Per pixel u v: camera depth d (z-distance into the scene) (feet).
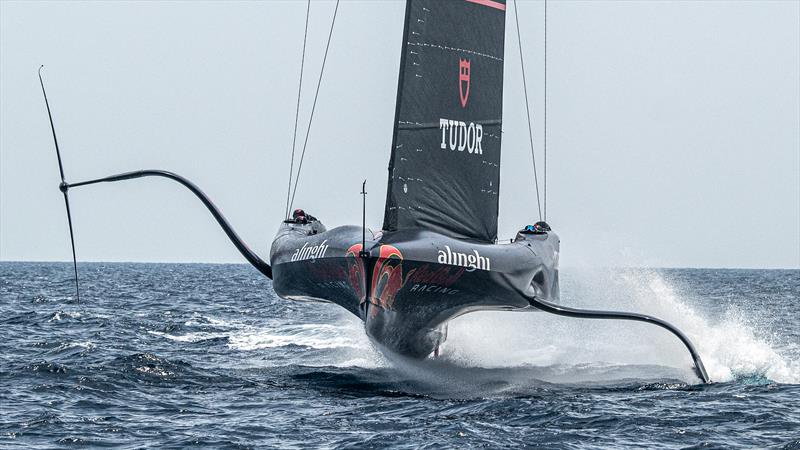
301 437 134.41
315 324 339.16
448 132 185.37
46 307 403.75
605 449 129.08
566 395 172.86
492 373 200.34
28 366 183.62
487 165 190.39
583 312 187.93
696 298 550.36
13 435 133.18
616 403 161.99
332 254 171.83
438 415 150.92
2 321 320.91
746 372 201.87
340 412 153.17
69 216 208.13
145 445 128.77
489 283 177.06
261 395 168.66
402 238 171.22
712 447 130.11
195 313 391.04
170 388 172.86
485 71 189.47
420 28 182.09
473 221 188.44
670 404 161.07
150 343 258.37
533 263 186.39
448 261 169.99
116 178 212.02
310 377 192.24
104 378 177.47
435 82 183.73
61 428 137.28
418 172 182.39
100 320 328.29
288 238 194.80
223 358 227.20
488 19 189.16
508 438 134.82
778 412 152.66
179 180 214.48
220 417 147.43
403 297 172.86
